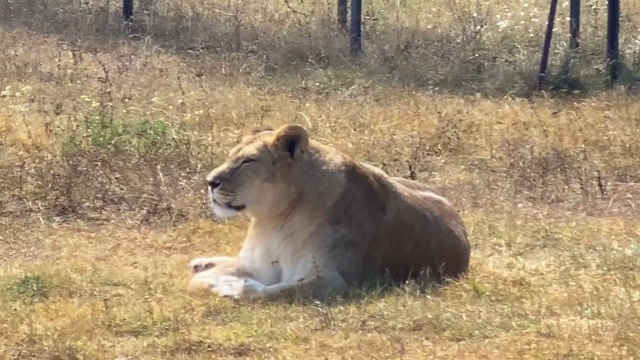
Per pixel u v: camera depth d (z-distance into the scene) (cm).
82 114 1667
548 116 1862
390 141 1656
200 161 1472
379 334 918
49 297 1012
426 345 895
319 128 1708
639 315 962
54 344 873
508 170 1562
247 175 1030
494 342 903
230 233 1255
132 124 1541
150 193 1352
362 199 1056
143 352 871
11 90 1831
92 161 1415
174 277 1088
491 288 1054
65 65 1998
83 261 1146
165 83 1944
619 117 1847
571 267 1148
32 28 2241
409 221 1078
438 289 1048
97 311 958
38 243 1214
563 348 884
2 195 1334
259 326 927
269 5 2497
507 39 2344
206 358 862
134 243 1227
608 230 1312
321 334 916
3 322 927
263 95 1911
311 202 1041
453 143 1658
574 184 1513
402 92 1972
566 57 2120
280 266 1055
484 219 1343
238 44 2186
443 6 2609
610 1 2139
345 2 2345
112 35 2247
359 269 1044
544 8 2611
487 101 1964
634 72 2148
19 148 1503
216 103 1820
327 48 2180
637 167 1593
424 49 2216
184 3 2456
